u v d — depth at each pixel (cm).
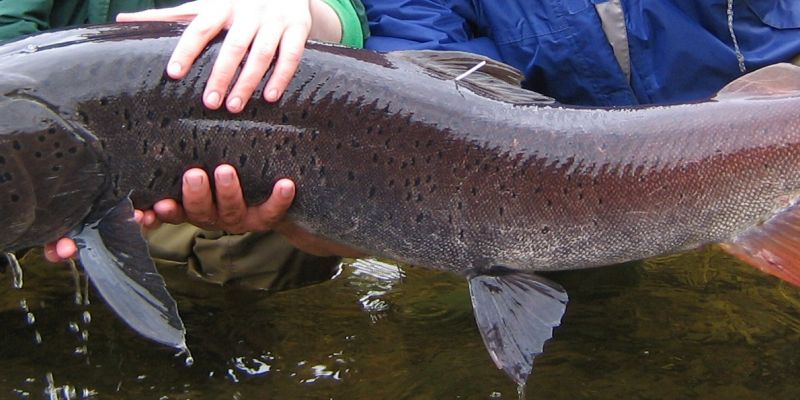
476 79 98
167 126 93
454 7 127
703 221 96
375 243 98
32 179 92
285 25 95
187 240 124
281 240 120
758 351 108
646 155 95
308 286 124
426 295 121
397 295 121
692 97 122
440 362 107
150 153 93
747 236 97
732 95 98
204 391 102
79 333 112
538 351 94
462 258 98
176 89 93
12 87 91
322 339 111
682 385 102
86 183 93
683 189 96
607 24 120
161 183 95
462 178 96
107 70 93
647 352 108
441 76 97
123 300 90
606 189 96
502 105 97
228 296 121
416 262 99
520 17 123
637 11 119
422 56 98
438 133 95
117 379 104
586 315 115
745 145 95
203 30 93
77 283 109
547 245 97
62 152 92
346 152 95
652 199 96
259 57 93
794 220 96
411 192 96
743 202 96
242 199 96
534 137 96
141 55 93
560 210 96
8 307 116
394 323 115
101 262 92
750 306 116
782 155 94
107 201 94
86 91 92
